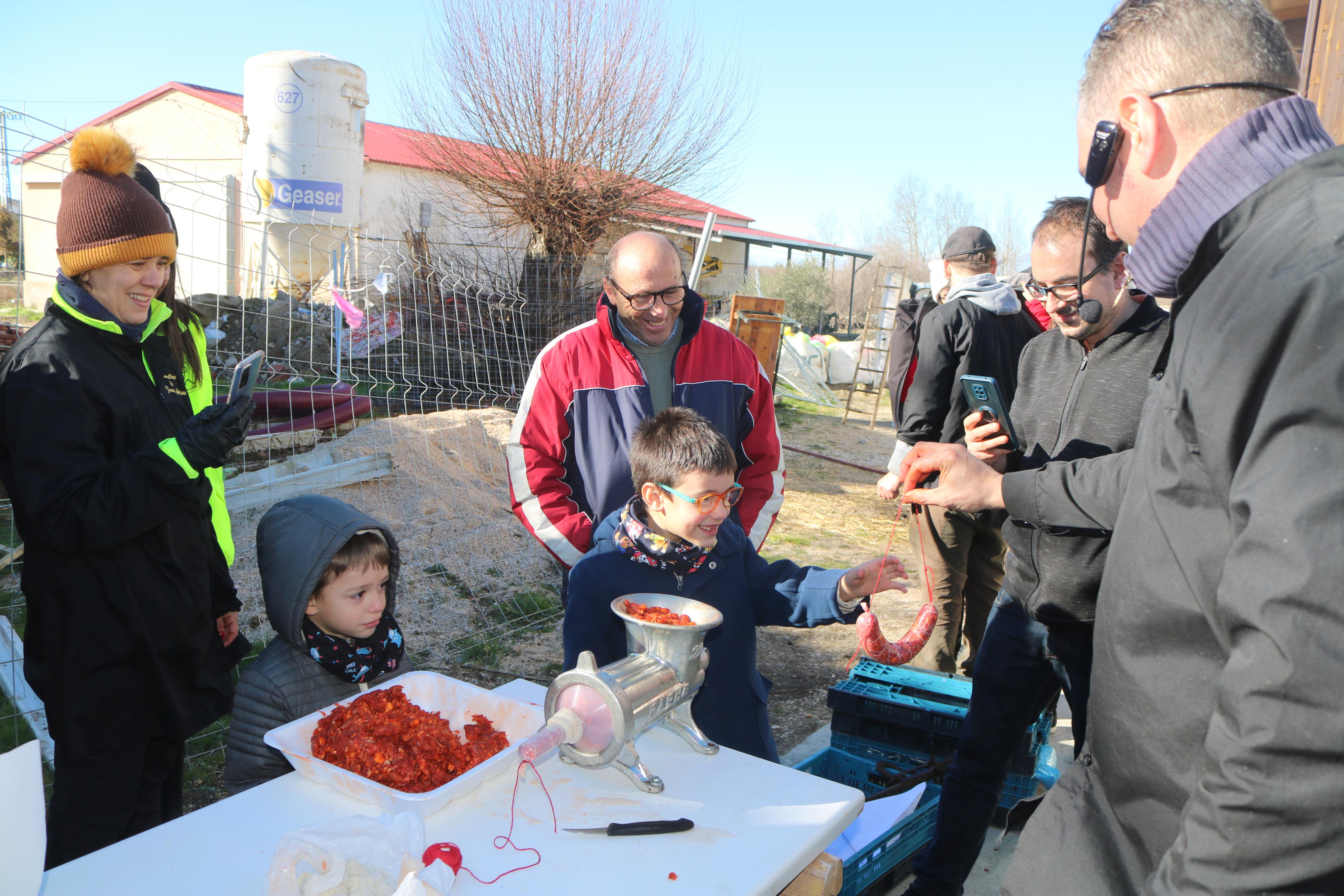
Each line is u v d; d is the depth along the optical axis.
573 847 1.37
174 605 2.09
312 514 1.98
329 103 12.46
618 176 12.04
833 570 2.06
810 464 9.45
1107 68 1.23
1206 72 1.11
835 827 1.48
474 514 5.73
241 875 1.28
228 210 12.59
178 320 2.34
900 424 3.92
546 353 2.82
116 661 2.00
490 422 6.82
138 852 1.32
